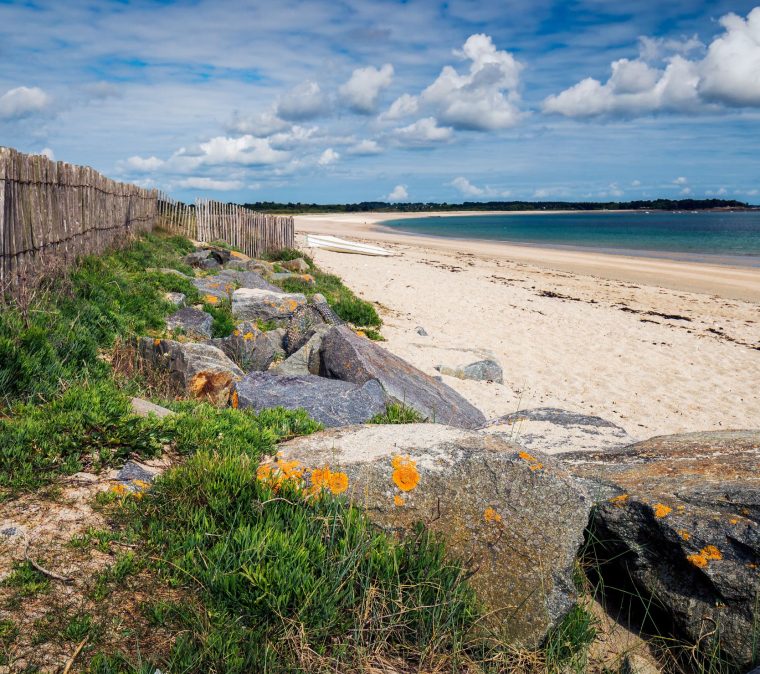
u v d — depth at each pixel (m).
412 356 9.87
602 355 11.77
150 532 2.81
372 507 3.13
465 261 29.53
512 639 2.76
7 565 2.50
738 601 2.85
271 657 2.28
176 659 2.18
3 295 5.39
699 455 3.83
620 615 3.31
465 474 3.17
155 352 6.09
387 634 2.57
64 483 3.10
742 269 28.39
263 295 9.92
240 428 3.94
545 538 2.95
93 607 2.36
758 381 10.53
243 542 2.67
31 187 6.58
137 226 14.39
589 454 4.34
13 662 2.05
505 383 9.59
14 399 3.96
